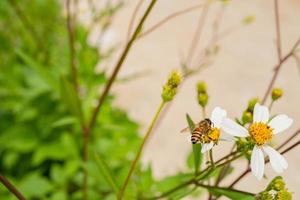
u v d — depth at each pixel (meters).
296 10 1.24
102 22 0.53
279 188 0.27
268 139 0.27
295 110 0.88
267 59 1.02
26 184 0.47
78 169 0.50
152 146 0.73
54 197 0.46
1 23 0.56
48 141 0.51
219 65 0.97
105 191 0.48
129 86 0.86
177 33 1.04
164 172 0.69
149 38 1.00
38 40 0.51
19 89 0.52
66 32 0.55
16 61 0.55
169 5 1.12
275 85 0.95
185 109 0.83
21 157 0.52
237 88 0.92
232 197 0.29
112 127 0.47
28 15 0.56
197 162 0.30
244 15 1.17
